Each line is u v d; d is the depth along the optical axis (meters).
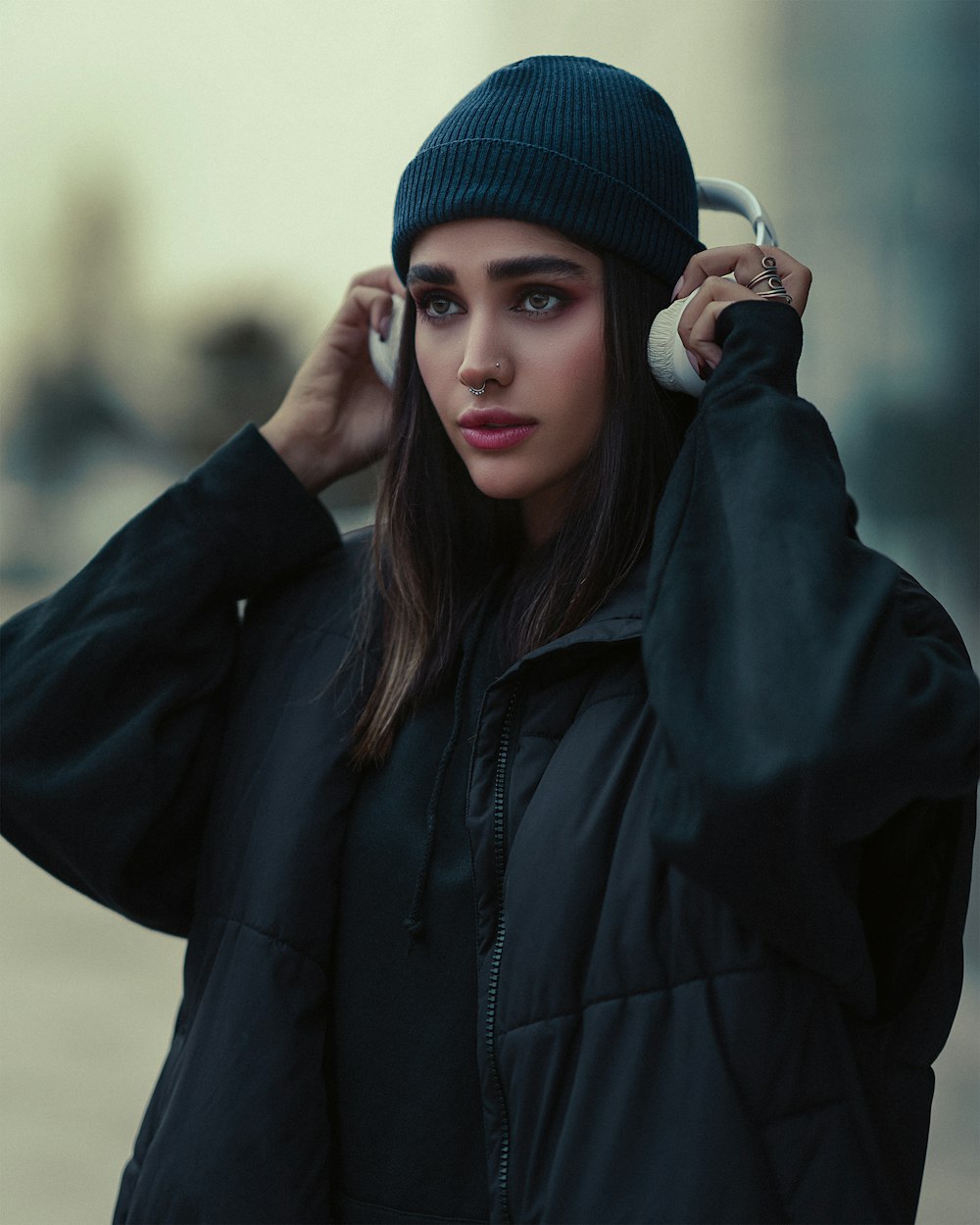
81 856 1.59
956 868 1.33
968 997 3.90
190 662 1.64
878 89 6.78
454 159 1.40
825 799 1.10
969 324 6.32
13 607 13.20
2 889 5.46
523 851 1.31
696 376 1.37
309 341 17.70
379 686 1.52
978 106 6.60
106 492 17.45
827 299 6.65
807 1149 1.20
